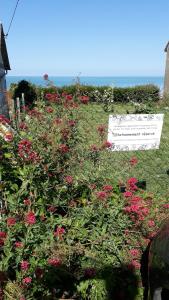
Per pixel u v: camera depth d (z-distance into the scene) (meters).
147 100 18.92
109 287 3.12
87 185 3.79
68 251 3.19
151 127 6.23
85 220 3.45
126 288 3.20
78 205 3.71
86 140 4.25
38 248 3.08
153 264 2.62
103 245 3.30
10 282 2.91
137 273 3.26
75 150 3.98
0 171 3.55
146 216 3.52
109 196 3.60
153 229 3.43
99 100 15.80
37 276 2.94
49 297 3.09
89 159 4.03
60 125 4.05
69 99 4.48
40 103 4.59
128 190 3.68
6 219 3.20
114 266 3.24
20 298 2.79
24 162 3.63
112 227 3.40
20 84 17.66
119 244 3.40
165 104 17.84
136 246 3.37
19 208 3.35
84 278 3.18
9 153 3.71
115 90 19.12
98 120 11.66
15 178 3.71
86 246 3.39
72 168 3.91
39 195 3.55
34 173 3.54
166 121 13.34
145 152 8.44
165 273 2.46
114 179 4.14
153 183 6.59
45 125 4.07
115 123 6.04
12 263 3.04
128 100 19.00
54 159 3.71
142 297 3.18
